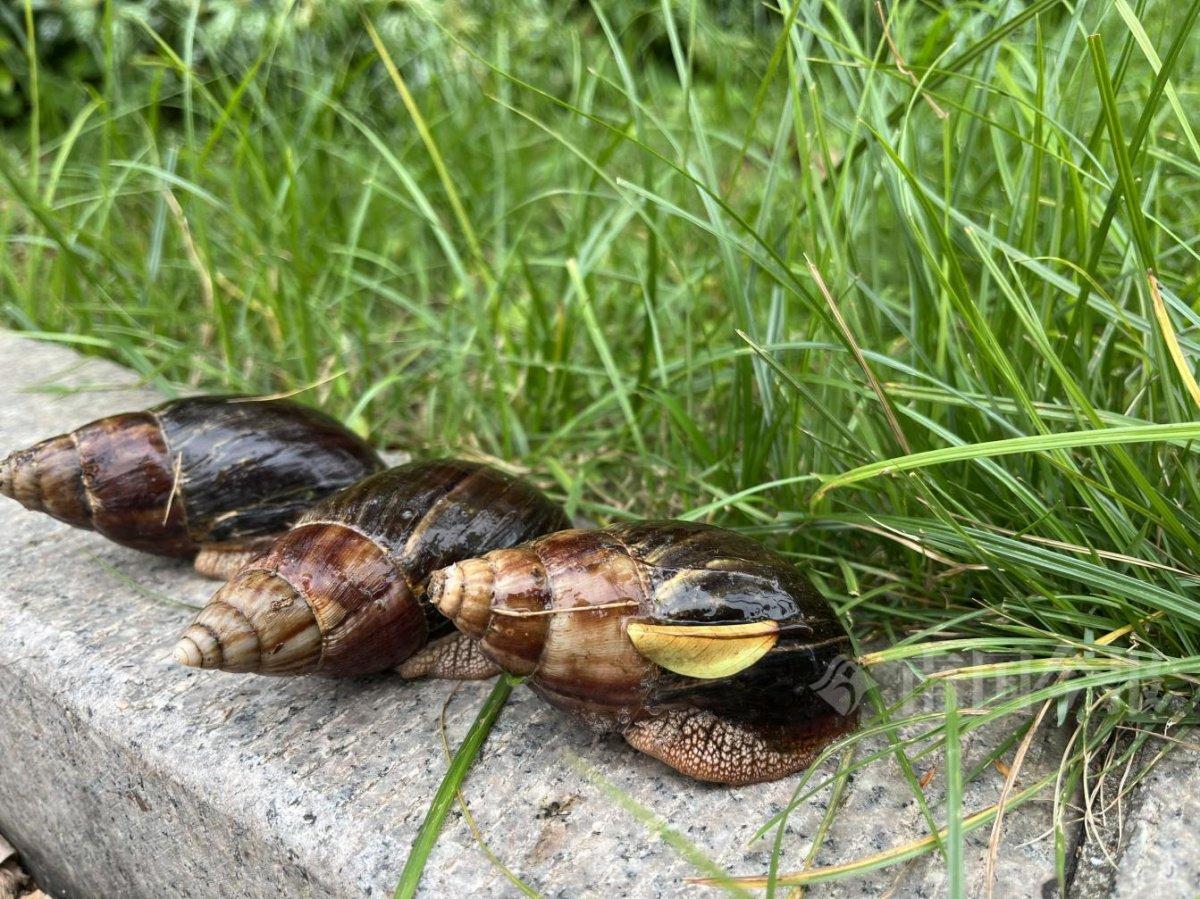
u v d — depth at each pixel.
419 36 0.63
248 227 0.54
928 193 0.39
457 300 0.57
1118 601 0.35
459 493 0.37
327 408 0.52
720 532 0.35
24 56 0.79
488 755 0.35
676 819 0.33
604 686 0.33
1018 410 0.37
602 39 0.75
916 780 0.33
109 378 0.53
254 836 0.34
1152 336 0.35
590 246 0.50
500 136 0.66
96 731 0.37
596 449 0.49
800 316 0.49
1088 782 0.33
